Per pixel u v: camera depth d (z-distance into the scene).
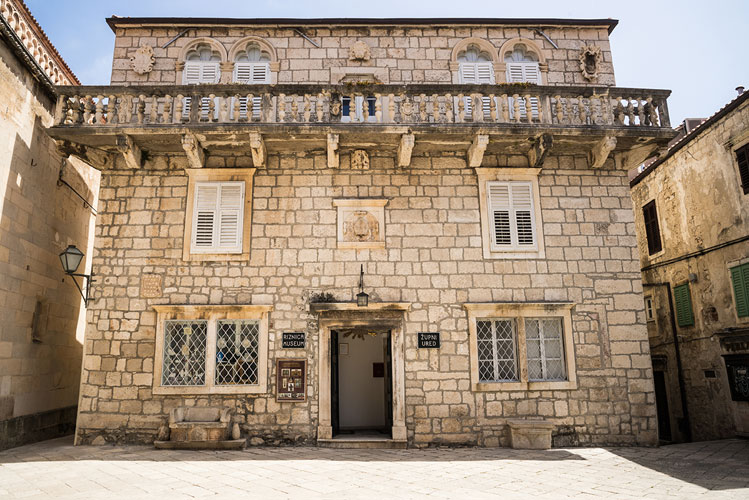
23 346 10.47
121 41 12.12
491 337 10.87
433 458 9.09
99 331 10.48
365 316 10.65
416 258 10.98
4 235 9.88
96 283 10.66
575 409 10.52
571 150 11.52
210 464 8.41
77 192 12.98
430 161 11.41
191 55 12.28
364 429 12.66
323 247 10.97
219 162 11.30
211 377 10.34
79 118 10.53
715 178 12.98
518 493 6.70
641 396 10.64
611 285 11.07
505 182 11.38
